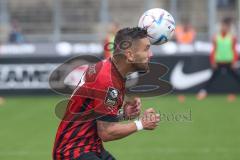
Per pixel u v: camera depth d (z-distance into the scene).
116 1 72.44
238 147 33.56
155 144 34.94
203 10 70.00
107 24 69.06
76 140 15.28
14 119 45.56
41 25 71.62
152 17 16.67
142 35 14.99
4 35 69.81
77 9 71.06
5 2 71.19
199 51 58.28
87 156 15.16
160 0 70.25
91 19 70.75
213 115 46.00
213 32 67.69
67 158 15.22
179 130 39.81
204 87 58.12
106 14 69.00
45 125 42.44
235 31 69.25
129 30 15.04
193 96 57.56
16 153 32.66
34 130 40.38
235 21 71.31
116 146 34.53
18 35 66.81
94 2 71.31
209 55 58.09
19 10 71.81
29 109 50.72
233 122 42.59
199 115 46.03
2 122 44.22
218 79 58.22
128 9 72.31
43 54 58.47
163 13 16.78
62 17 70.81
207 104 52.06
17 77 58.56
